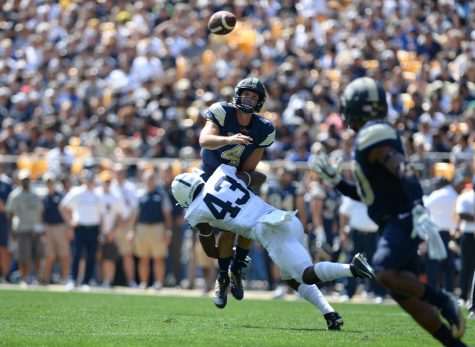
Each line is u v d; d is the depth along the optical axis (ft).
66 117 215.31
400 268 60.64
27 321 87.45
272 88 202.69
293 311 115.24
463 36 217.77
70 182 178.91
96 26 249.14
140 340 70.18
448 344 60.75
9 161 191.62
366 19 231.30
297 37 232.53
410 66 214.90
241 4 249.55
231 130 85.56
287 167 164.35
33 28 260.42
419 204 58.80
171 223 173.78
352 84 64.34
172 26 239.91
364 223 153.38
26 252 175.32
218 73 222.69
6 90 223.71
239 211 81.87
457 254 159.43
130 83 225.35
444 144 176.04
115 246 175.32
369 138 61.31
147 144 194.80
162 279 172.65
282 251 79.05
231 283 91.04
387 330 85.35
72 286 170.50
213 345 66.90
